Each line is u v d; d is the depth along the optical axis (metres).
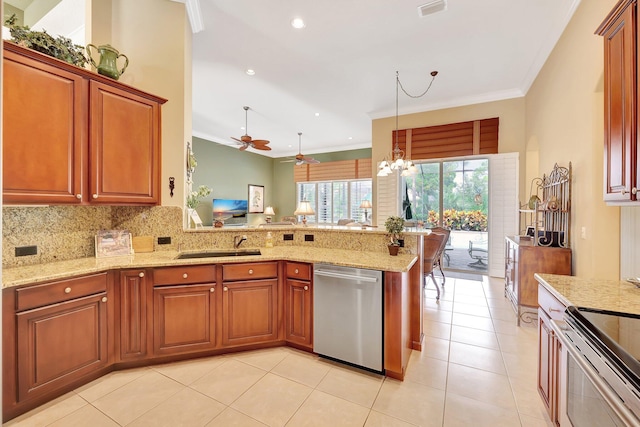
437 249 3.82
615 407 0.97
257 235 3.14
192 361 2.43
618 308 1.41
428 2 2.82
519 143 4.82
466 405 1.93
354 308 2.29
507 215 4.90
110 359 2.23
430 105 5.41
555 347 1.60
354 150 8.82
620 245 2.47
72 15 2.81
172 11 2.88
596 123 2.55
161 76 2.84
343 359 2.35
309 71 4.21
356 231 2.96
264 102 5.40
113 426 1.74
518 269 3.23
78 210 2.50
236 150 8.73
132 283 2.28
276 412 1.86
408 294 2.53
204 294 2.45
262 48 3.62
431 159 5.50
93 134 2.23
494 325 3.15
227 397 2.00
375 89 4.80
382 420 1.80
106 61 2.37
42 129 1.98
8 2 2.80
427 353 2.58
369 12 2.97
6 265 2.07
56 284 1.92
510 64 3.97
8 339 1.74
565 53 3.14
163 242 2.83
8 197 1.84
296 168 9.55
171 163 2.86
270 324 2.62
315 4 2.86
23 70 1.90
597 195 2.56
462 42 3.47
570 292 1.64
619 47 1.67
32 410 1.85
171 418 1.81
